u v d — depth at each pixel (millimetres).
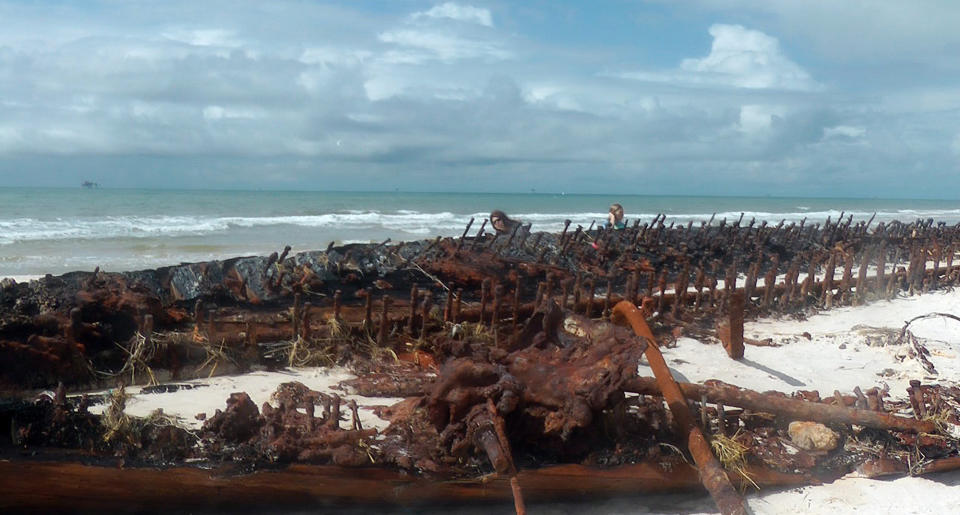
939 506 4531
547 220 45312
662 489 4523
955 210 85500
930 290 12266
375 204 57031
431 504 4227
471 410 4152
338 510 4152
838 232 15742
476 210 52219
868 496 4645
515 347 5266
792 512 4434
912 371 7203
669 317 8719
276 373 6129
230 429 4184
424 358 6602
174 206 43375
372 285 7723
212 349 5961
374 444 4324
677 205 82250
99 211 37594
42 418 3961
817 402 5637
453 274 8273
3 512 3766
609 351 4590
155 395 5273
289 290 7109
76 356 5227
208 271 6836
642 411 4820
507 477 4172
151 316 5609
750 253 13297
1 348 4941
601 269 10297
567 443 4371
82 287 5855
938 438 5117
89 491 3816
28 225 27984
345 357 6496
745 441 4848
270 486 3988
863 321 9703
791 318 9703
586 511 4402
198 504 3990
